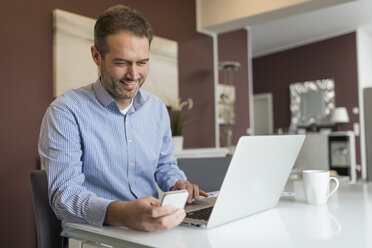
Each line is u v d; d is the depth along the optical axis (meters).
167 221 0.69
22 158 2.37
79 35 2.66
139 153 1.17
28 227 2.39
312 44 7.77
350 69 7.25
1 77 2.28
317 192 0.99
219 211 0.76
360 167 7.05
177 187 1.09
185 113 3.69
